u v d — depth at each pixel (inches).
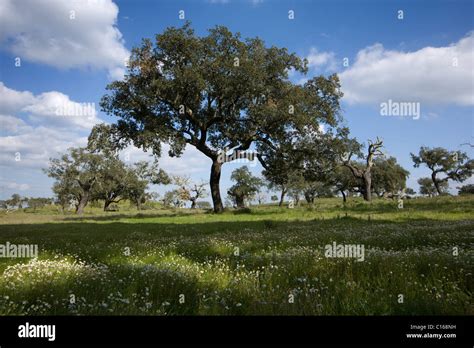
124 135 1823.3
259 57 1726.1
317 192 3981.3
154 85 1681.8
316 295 252.1
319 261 354.0
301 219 1277.1
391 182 3890.3
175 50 1696.6
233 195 3152.1
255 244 546.6
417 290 259.6
